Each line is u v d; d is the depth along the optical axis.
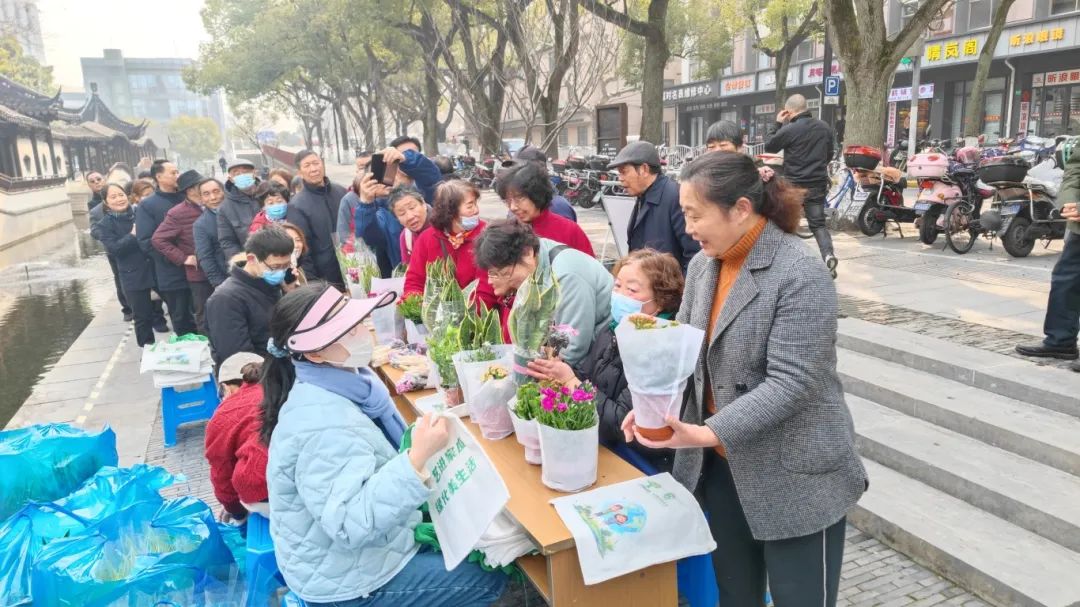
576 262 2.84
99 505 2.88
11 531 2.67
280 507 2.11
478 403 2.63
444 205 3.71
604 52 12.77
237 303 4.02
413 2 16.89
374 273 4.41
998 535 3.00
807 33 21.72
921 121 25.02
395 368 3.56
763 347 1.87
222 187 6.02
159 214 6.65
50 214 23.05
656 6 12.73
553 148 17.16
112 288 11.56
